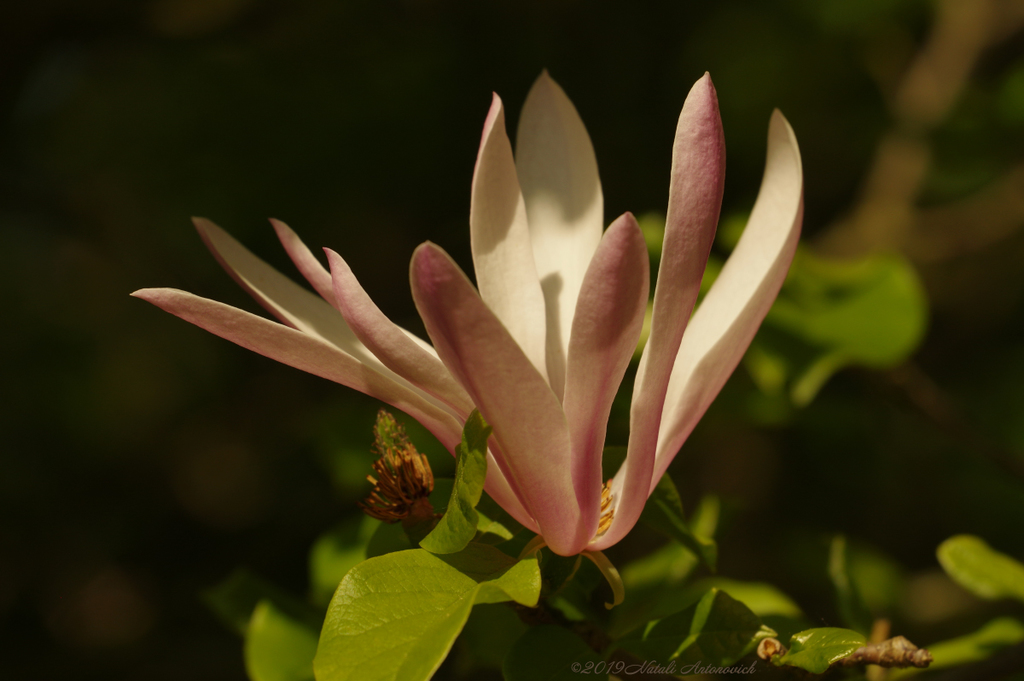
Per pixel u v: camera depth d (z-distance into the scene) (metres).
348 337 0.56
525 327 0.55
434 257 0.51
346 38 1.42
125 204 1.43
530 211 0.58
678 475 1.07
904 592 0.86
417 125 1.40
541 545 0.55
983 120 1.46
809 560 0.89
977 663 0.56
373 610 0.53
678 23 1.45
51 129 1.52
